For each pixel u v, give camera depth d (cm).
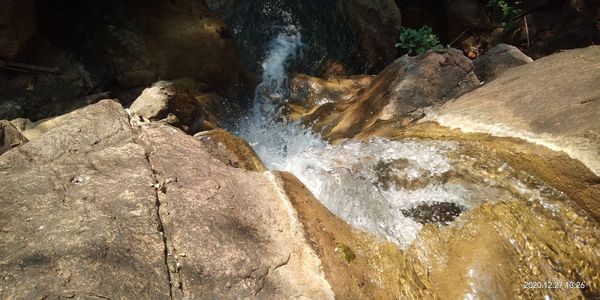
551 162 362
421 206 372
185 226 282
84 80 634
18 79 586
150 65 718
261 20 1084
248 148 421
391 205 375
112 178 306
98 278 233
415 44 970
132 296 229
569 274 322
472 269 304
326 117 692
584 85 412
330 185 404
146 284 238
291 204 321
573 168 347
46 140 332
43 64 614
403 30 994
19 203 276
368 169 427
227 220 295
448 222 350
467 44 1055
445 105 523
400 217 361
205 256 265
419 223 352
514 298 301
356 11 1027
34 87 593
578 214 341
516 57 586
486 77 595
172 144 358
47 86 604
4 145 351
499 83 502
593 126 359
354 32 1057
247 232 290
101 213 274
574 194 346
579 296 314
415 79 566
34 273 230
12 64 582
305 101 835
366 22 1022
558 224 343
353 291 273
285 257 279
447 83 567
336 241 311
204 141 396
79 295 221
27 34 588
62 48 646
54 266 236
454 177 391
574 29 895
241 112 777
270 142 666
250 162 408
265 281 260
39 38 627
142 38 725
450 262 319
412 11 1100
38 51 618
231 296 248
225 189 322
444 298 298
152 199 293
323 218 330
